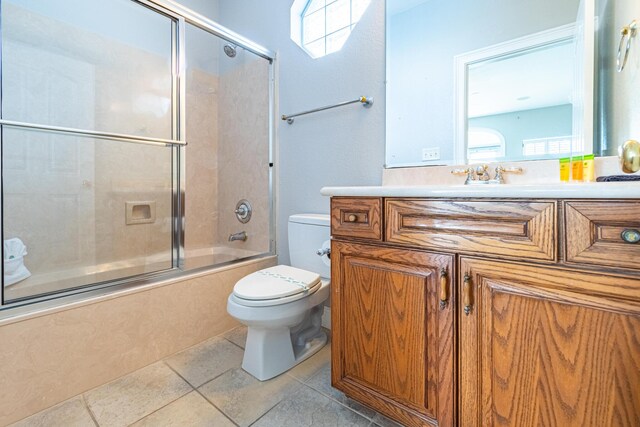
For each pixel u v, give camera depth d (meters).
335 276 1.09
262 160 2.13
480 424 0.79
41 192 1.65
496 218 0.75
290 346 1.41
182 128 2.11
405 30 1.48
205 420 1.07
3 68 1.55
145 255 2.02
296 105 1.94
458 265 0.81
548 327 0.69
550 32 1.14
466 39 1.32
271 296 1.21
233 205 2.35
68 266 1.73
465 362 0.81
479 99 1.29
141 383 1.28
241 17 2.31
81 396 1.19
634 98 0.94
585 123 1.06
